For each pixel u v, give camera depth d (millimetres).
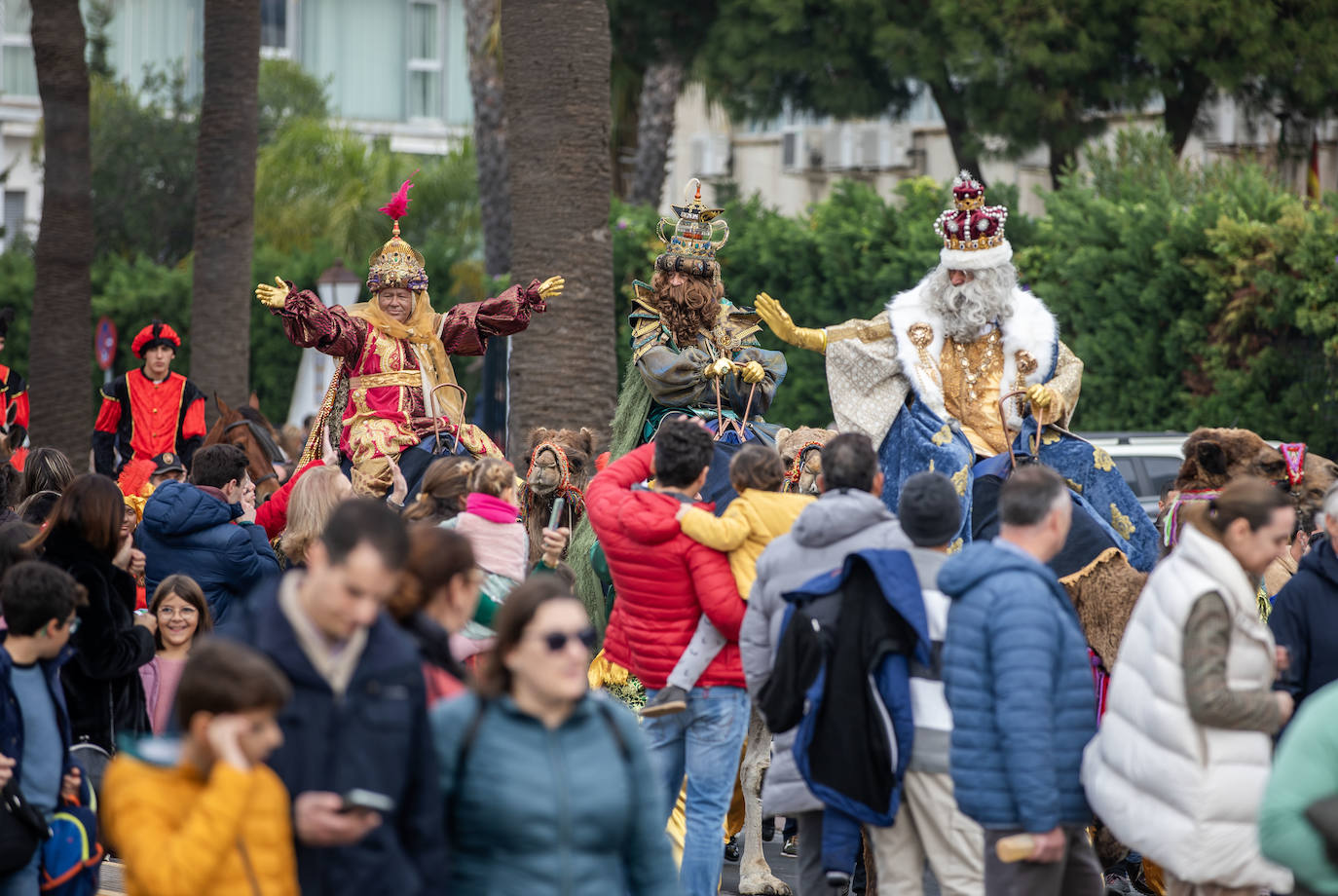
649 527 15000
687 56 51469
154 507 18562
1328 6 45344
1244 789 11688
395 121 98375
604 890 9859
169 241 82188
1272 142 53375
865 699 12781
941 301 19344
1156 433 34625
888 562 12828
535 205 28406
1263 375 37156
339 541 9234
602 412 28734
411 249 22562
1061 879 12422
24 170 90562
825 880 13258
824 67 49094
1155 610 12023
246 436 26359
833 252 44000
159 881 8531
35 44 36125
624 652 16250
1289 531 11977
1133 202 41562
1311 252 35812
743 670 14680
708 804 15289
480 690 9977
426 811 9469
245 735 8820
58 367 36469
